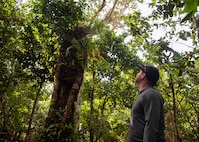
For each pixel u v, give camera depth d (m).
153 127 2.23
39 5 8.73
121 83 14.34
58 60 8.97
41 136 7.91
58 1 8.39
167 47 9.69
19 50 9.66
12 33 9.38
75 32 8.91
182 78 12.68
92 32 8.61
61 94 8.55
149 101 2.36
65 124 7.92
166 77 13.27
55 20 8.55
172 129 13.65
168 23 9.62
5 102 10.28
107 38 10.42
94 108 15.35
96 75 13.84
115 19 12.33
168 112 14.39
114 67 12.45
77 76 8.79
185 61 8.68
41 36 9.35
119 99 14.31
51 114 8.18
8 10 9.77
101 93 13.88
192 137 15.89
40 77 9.67
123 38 11.45
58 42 8.95
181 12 1.32
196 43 8.84
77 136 8.04
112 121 17.09
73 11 8.48
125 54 11.53
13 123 11.40
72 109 8.30
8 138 10.48
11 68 9.98
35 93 12.42
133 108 2.52
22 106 11.70
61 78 8.73
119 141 16.42
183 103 16.34
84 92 14.02
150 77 2.61
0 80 9.49
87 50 8.77
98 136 13.61
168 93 14.66
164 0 8.27
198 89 14.27
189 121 16.58
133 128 2.45
